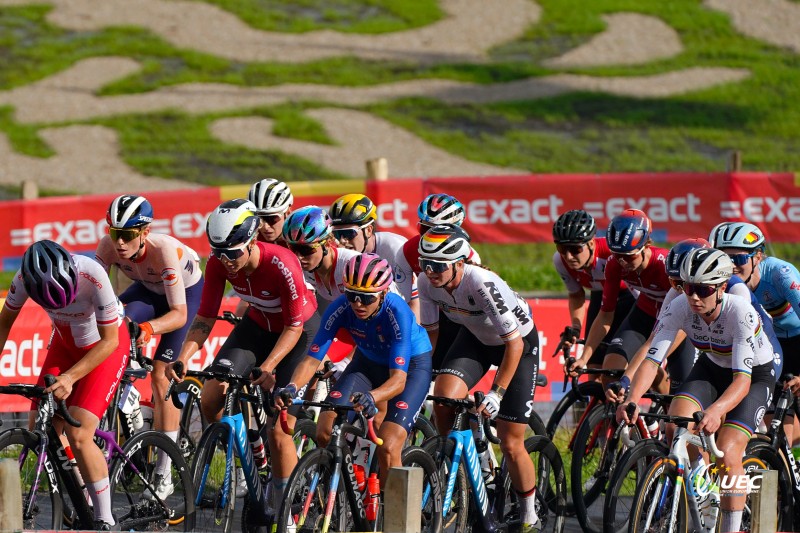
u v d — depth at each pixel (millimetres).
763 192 32031
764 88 77875
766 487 14969
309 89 79188
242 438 17094
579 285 23625
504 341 17359
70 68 82000
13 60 82688
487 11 95000
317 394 21859
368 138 69625
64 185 61875
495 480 18594
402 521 13195
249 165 65062
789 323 20234
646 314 22000
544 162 65750
